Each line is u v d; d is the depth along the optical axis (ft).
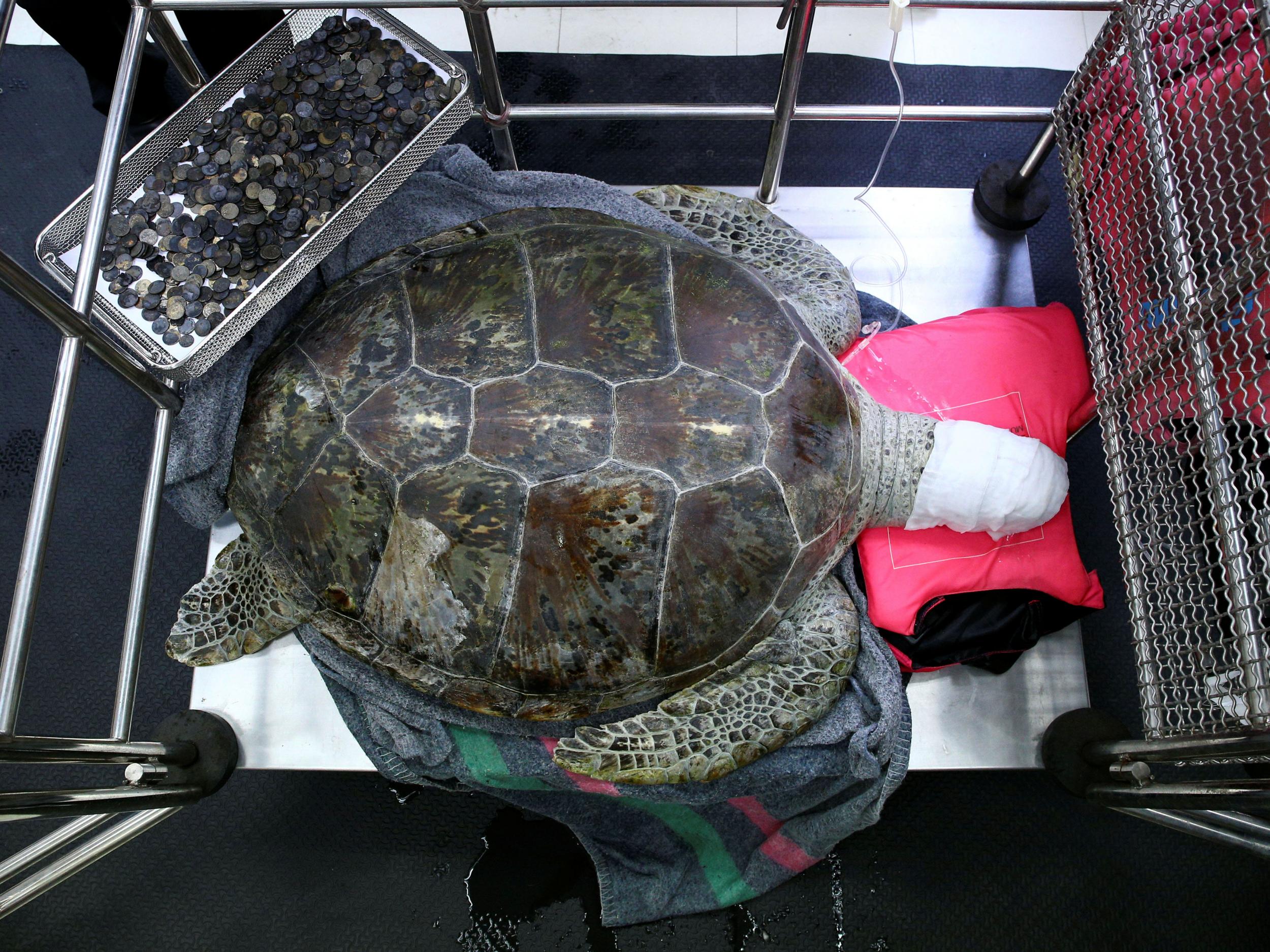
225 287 3.77
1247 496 3.24
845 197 5.11
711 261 4.12
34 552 2.89
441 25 5.67
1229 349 3.59
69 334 3.06
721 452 3.69
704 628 3.75
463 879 4.61
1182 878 4.62
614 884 4.38
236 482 3.98
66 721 4.71
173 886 4.59
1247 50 3.34
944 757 4.32
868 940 4.54
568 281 3.89
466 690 3.83
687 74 5.64
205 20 4.73
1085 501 5.01
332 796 4.72
